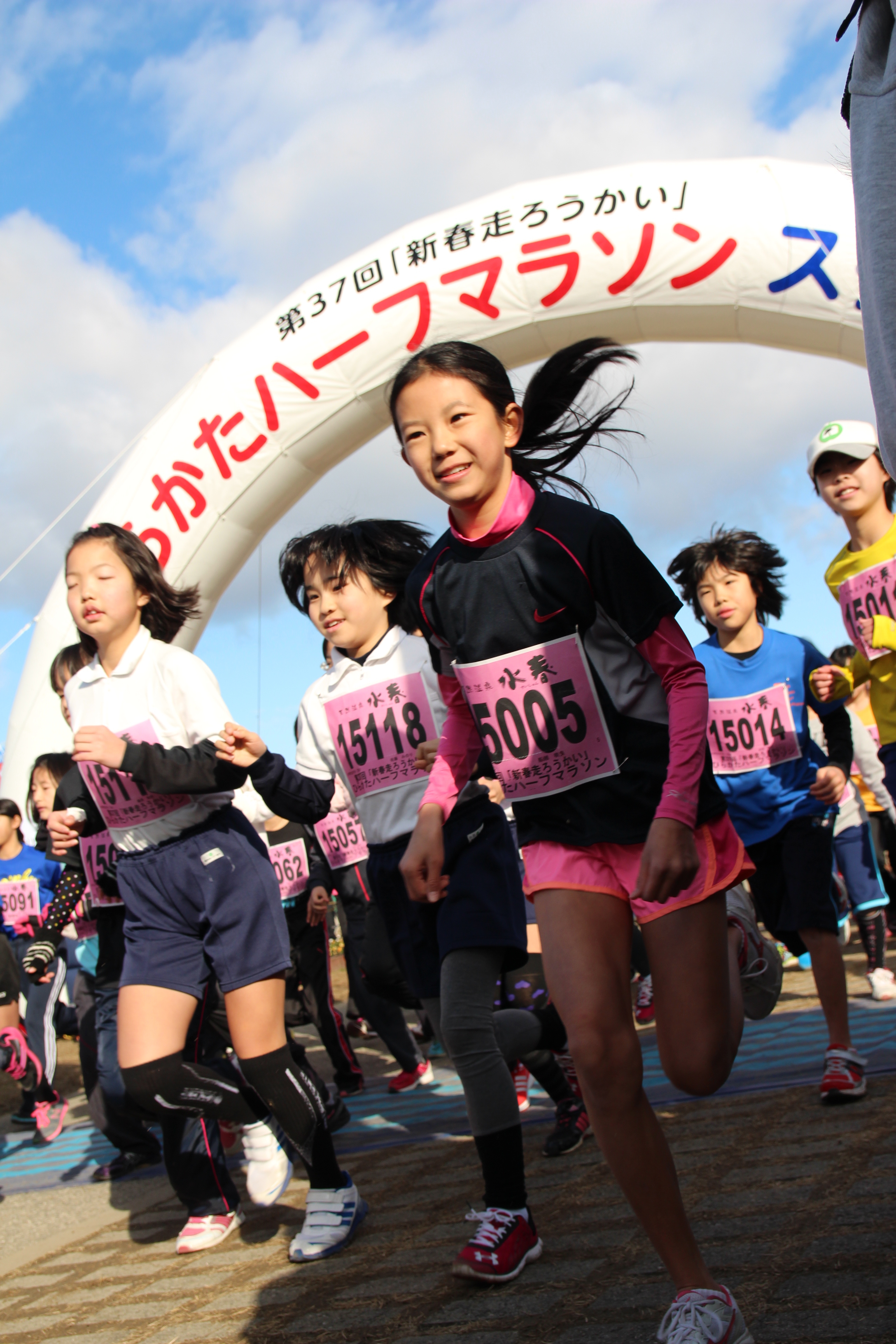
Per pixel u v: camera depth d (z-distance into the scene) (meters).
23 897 5.90
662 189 7.28
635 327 7.54
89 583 2.81
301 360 7.71
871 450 3.69
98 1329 2.33
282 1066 2.60
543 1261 2.20
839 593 3.82
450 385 1.79
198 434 7.81
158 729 2.76
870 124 1.20
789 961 7.13
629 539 1.76
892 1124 2.71
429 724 2.91
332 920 10.81
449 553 1.93
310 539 3.12
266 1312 2.23
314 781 2.79
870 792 6.58
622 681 1.80
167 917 2.68
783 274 7.18
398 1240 2.56
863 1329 1.57
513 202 7.46
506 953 2.51
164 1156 2.91
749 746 3.53
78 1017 4.34
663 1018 1.66
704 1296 1.55
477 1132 2.25
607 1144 1.63
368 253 7.68
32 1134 5.70
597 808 1.79
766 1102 3.20
